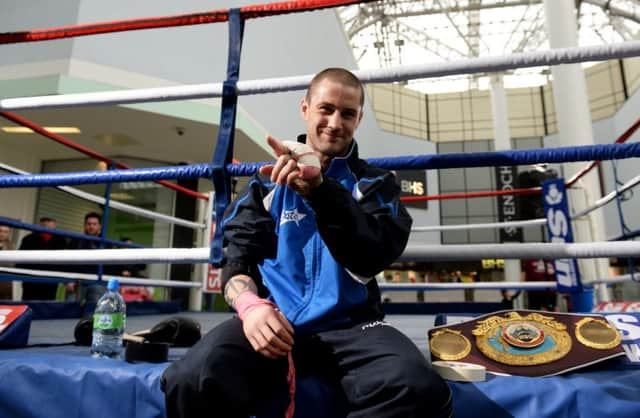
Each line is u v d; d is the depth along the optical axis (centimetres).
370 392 61
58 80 450
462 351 87
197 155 634
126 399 76
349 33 1178
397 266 1174
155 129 538
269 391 71
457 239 1215
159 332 112
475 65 113
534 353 83
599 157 109
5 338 109
